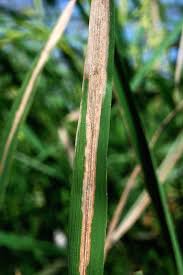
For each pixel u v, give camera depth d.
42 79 0.71
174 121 0.64
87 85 0.21
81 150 0.21
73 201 0.21
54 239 0.67
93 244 0.20
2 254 0.58
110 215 0.61
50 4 0.63
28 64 0.69
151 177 0.30
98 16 0.21
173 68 0.62
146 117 0.66
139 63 0.63
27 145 0.75
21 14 0.51
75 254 0.20
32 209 0.71
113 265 0.57
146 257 0.55
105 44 0.21
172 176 0.62
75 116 0.57
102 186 0.21
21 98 0.29
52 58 0.64
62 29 0.30
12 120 0.29
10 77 0.68
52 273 0.54
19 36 0.42
